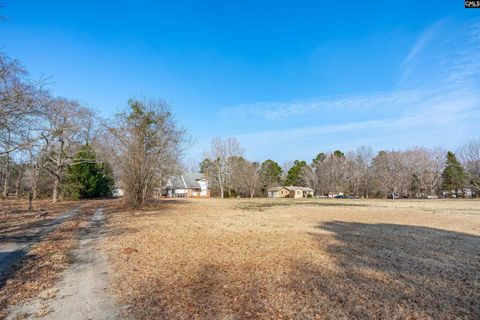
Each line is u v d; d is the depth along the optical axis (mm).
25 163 39531
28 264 7176
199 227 13336
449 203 37000
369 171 70062
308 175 79375
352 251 8781
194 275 6387
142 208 22859
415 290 5586
